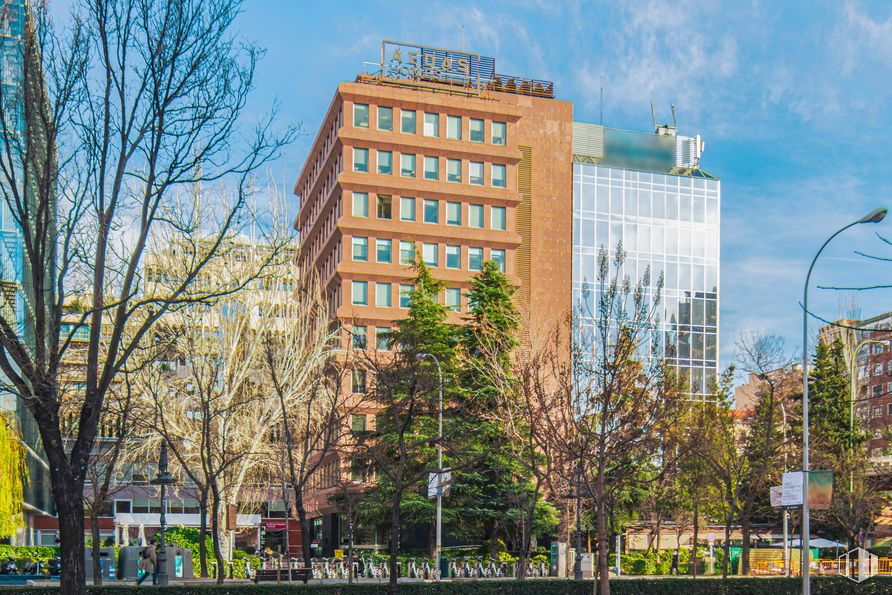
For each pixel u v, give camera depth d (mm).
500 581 30109
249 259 44281
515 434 40625
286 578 41500
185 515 78000
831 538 71688
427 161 80688
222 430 40438
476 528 53906
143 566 37344
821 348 72812
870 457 66438
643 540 74625
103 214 20812
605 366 31438
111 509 74938
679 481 51719
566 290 90625
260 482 56719
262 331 45906
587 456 31078
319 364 46375
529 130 92188
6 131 20641
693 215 98250
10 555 51406
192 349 38312
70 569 20359
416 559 53969
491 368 47781
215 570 45000
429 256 79062
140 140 21000
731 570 57219
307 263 94375
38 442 63438
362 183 77812
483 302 54594
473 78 89938
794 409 65375
